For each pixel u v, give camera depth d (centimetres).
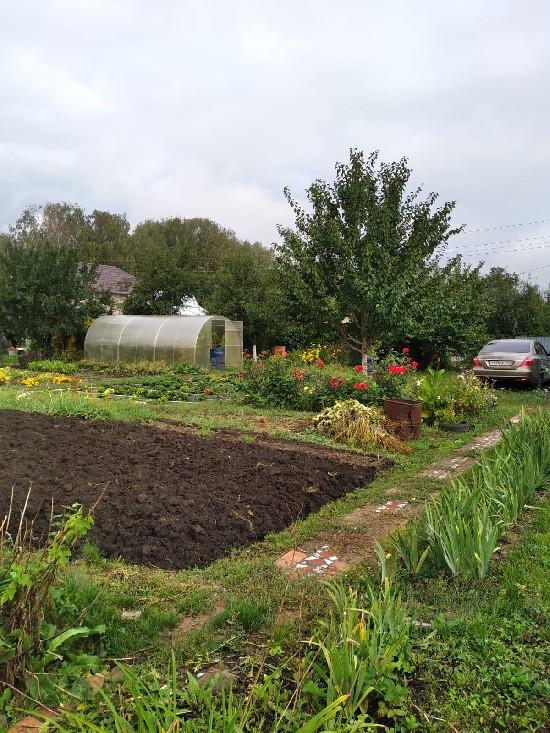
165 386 1548
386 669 238
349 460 697
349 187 1381
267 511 480
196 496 498
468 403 1031
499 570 368
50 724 215
